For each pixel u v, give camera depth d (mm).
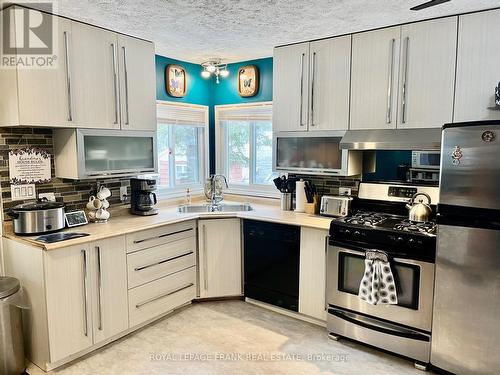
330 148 3098
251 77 3967
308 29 2854
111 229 2697
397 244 2428
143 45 3090
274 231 3154
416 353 2420
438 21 2547
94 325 2570
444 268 2254
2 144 2586
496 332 2111
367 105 2871
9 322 2256
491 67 2391
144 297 2914
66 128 2703
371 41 2814
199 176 4363
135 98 3043
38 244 2301
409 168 3000
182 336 2836
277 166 3420
